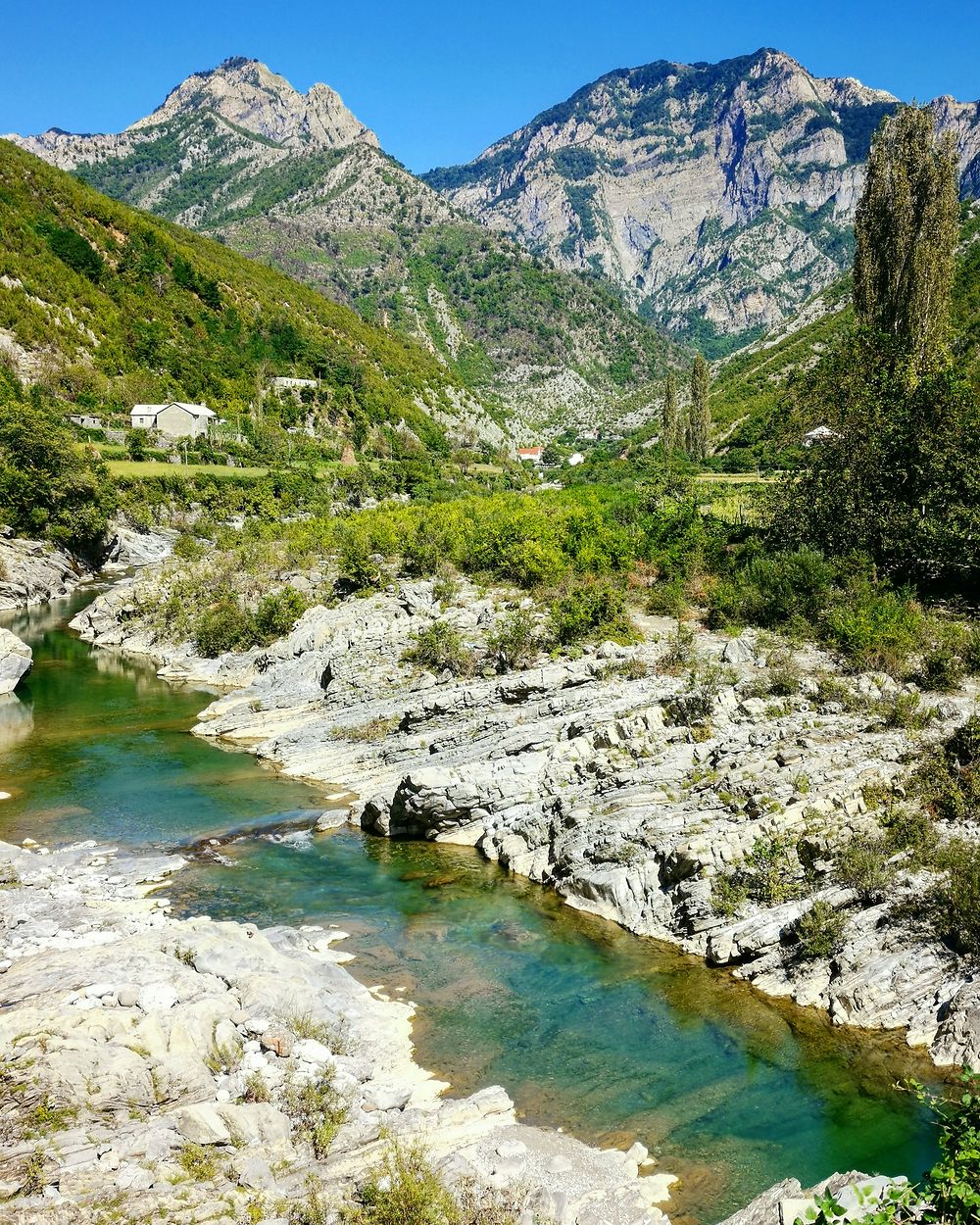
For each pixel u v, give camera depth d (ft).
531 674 102.01
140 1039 44.70
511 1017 58.39
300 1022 51.08
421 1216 36.06
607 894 73.05
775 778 74.74
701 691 90.27
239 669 145.89
